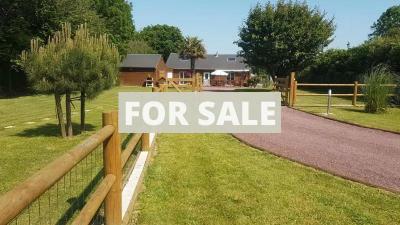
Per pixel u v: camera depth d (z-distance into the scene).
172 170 5.98
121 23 49.06
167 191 5.01
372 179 5.63
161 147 7.72
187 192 4.98
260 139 8.55
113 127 3.67
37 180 1.85
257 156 6.98
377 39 25.19
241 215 4.27
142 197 4.78
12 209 1.55
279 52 29.20
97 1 46.34
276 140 8.52
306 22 29.00
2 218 1.46
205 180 5.49
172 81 22.94
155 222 4.07
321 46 29.78
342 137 9.16
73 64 8.48
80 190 4.88
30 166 6.46
